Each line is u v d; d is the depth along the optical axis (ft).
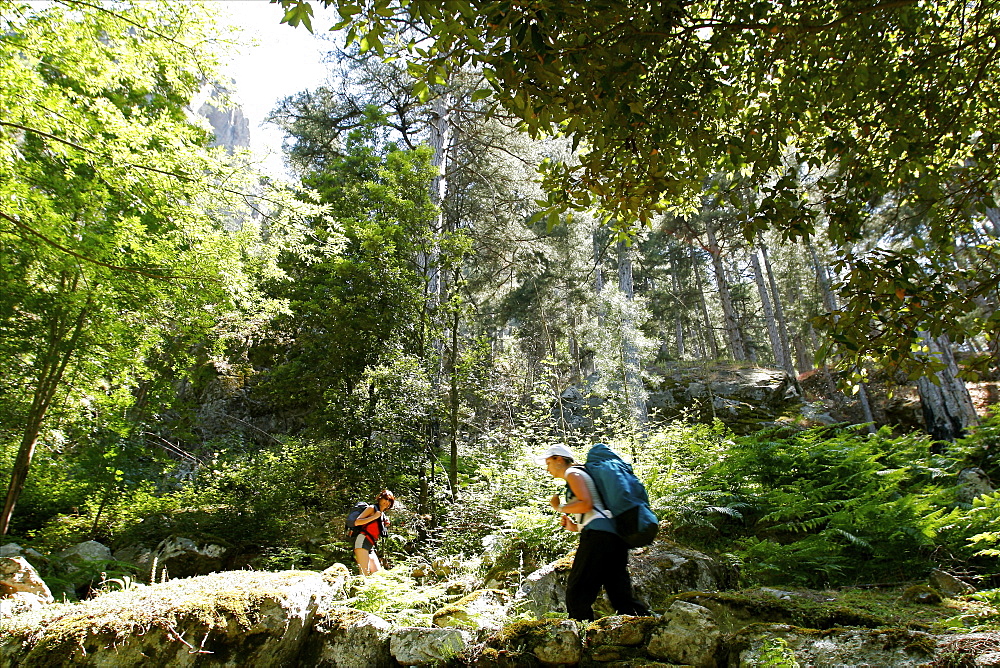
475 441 36.45
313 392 35.53
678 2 10.21
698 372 58.59
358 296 34.32
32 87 15.79
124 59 18.71
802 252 71.87
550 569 14.46
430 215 37.68
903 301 11.14
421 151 39.24
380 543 26.04
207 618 9.05
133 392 33.32
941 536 17.42
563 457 12.38
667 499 20.29
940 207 14.55
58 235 16.65
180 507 29.96
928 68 13.26
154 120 21.57
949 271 11.50
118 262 18.37
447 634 9.89
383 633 10.17
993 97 13.84
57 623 8.68
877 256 11.25
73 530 26.02
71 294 19.93
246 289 22.86
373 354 35.32
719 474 22.99
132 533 26.43
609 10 9.60
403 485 31.42
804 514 19.61
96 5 17.01
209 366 38.70
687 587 14.65
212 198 20.35
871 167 13.99
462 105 50.80
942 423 42.96
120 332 23.21
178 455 42.16
